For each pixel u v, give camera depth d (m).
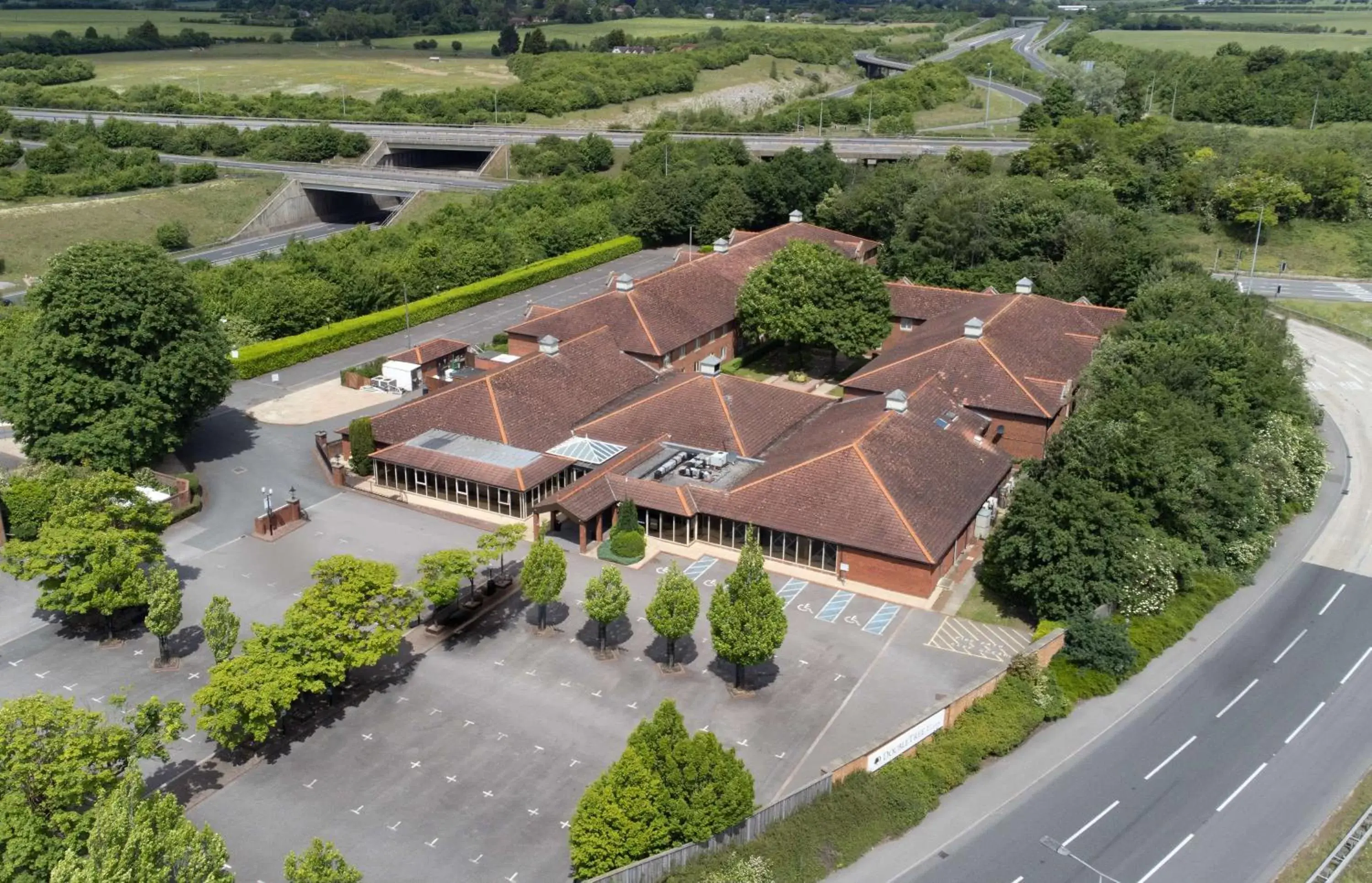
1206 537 75.88
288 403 106.75
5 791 45.09
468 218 165.50
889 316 116.31
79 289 81.69
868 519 74.06
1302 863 52.16
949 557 76.81
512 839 51.19
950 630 69.50
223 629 58.41
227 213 196.12
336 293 128.25
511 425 89.69
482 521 83.50
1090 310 112.69
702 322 116.25
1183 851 52.75
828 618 70.56
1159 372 87.31
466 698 61.88
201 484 88.50
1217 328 95.06
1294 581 78.81
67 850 41.84
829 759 56.91
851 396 99.44
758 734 58.88
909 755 57.41
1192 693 65.44
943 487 79.12
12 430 95.62
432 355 113.81
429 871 48.97
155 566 65.44
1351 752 60.19
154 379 82.88
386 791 54.22
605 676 64.12
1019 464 93.75
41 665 64.00
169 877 40.06
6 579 74.25
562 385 97.12
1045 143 174.50
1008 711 60.97
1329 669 67.88
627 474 82.88
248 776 55.09
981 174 170.50
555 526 83.00
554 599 67.00
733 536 78.69
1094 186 154.88
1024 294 113.25
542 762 56.62
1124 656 65.50
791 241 122.69
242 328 117.75
